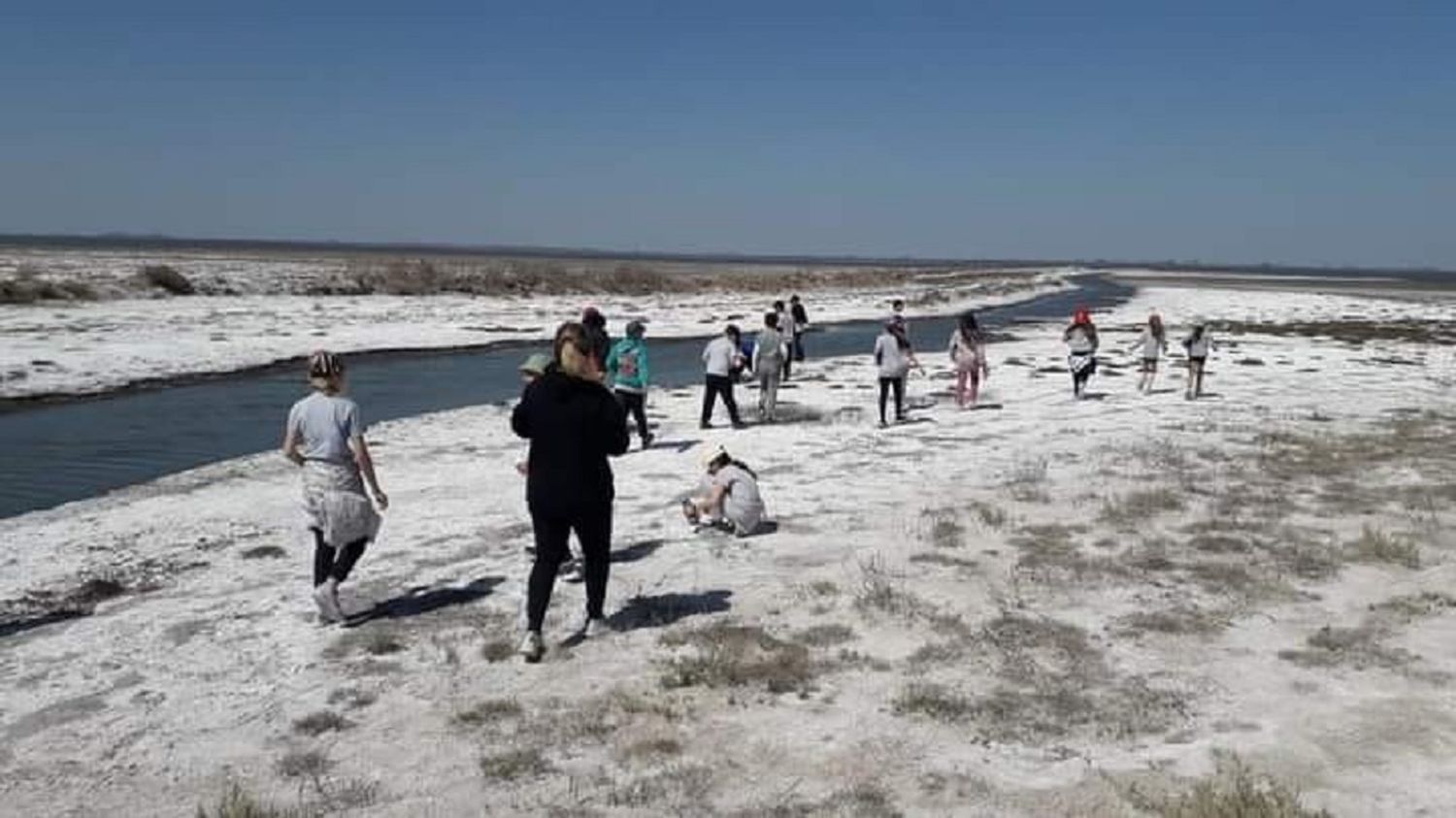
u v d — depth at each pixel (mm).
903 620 7582
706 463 10539
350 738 5887
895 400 18781
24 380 22609
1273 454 14359
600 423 6992
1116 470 13320
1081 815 4949
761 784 5297
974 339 20234
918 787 5250
